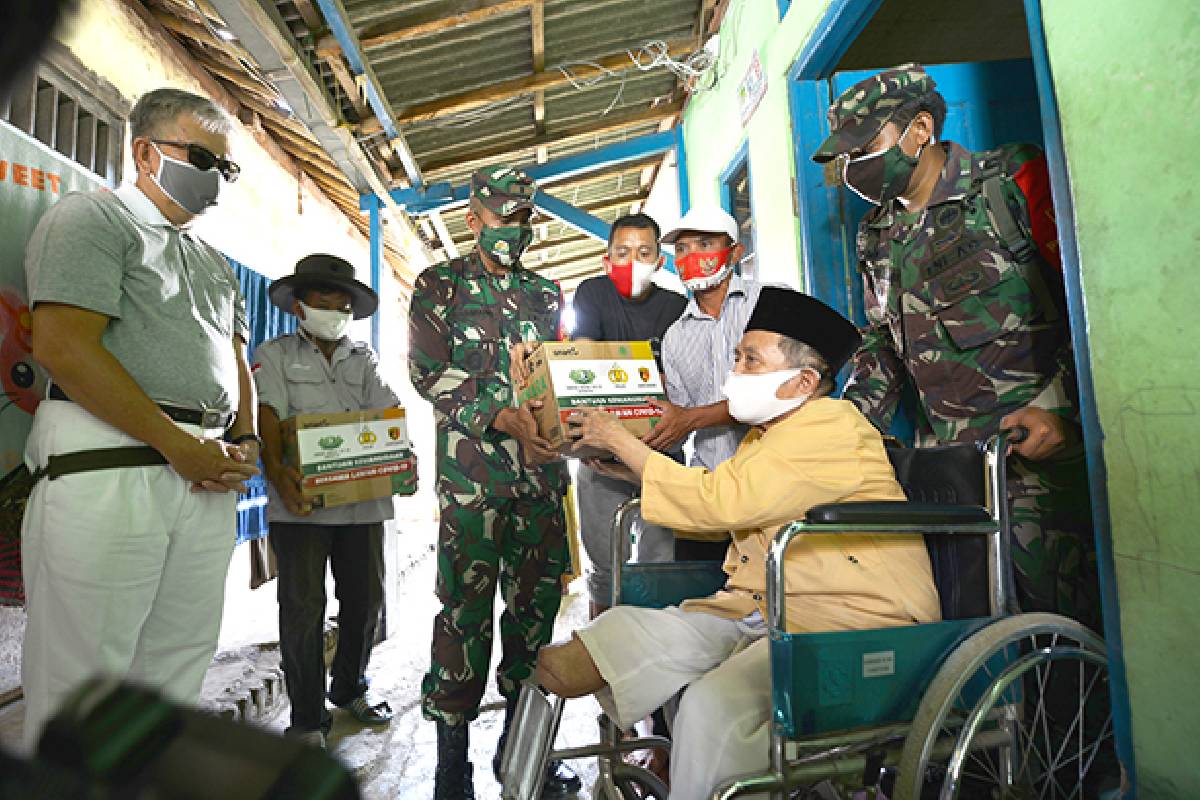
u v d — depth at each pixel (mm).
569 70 4492
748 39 3971
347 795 205
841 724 1237
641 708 1492
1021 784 1363
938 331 1974
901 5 3068
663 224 6555
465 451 2113
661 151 5910
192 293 1792
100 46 3008
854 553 1514
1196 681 1185
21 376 1942
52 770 189
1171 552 1221
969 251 1891
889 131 1926
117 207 1651
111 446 1570
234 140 1839
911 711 1300
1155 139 1220
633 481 2467
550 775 2102
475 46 4023
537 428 2006
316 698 2479
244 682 2666
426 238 6926
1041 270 1812
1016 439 1562
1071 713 1515
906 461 1699
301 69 3312
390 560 3973
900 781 1194
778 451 1543
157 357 1673
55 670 1503
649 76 5027
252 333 4031
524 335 2258
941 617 1559
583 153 5578
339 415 2568
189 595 1786
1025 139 2881
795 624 1533
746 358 1710
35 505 1548
